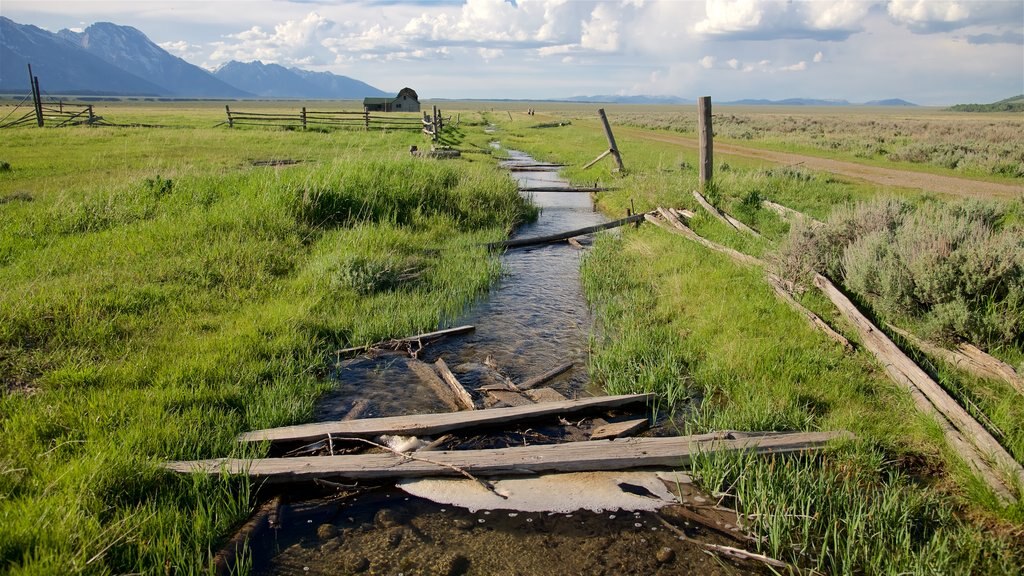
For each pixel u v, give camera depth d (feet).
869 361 18.95
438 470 13.80
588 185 66.08
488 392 18.04
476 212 43.37
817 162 81.51
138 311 21.49
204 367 17.52
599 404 16.92
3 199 40.42
